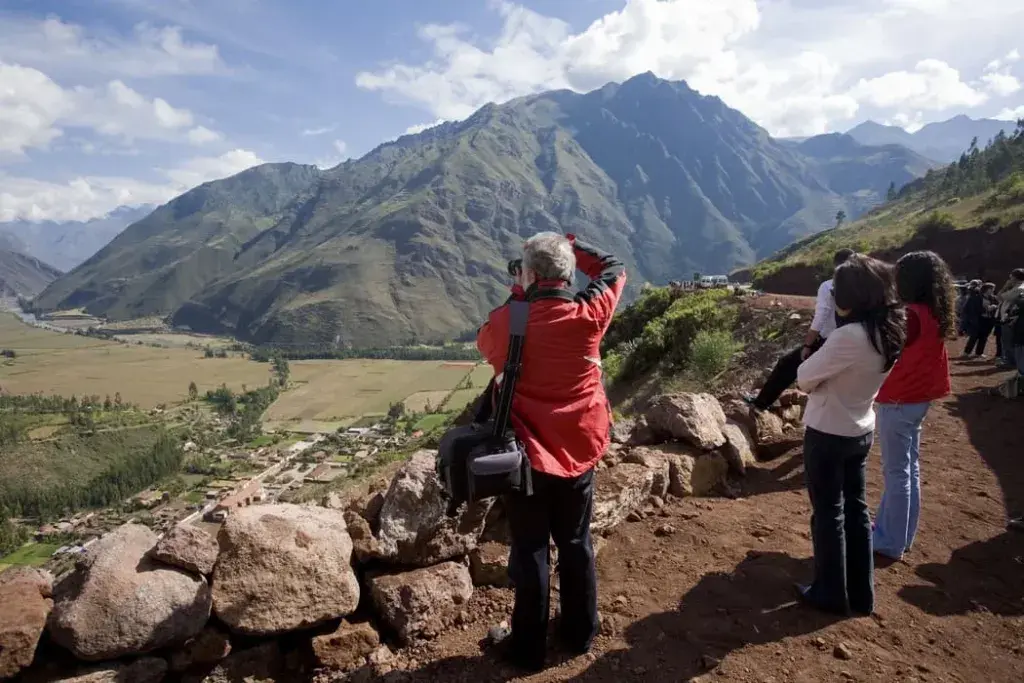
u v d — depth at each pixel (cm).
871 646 342
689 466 557
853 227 10975
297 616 315
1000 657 342
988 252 4194
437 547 373
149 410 14388
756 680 311
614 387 2147
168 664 300
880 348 337
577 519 321
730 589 397
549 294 300
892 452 447
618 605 381
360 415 12712
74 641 274
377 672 323
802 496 562
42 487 9375
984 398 985
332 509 375
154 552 307
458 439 296
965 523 521
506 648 334
